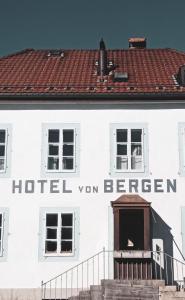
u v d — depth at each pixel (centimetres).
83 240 2003
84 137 2098
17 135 2108
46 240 2014
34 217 2031
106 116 2116
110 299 1738
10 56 2622
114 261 1877
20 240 2011
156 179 2048
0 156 2111
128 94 2091
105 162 2073
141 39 2975
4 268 1988
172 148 2080
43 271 1981
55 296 1956
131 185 2047
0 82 2245
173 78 2292
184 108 2114
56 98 2106
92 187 2048
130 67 2467
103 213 2023
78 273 1975
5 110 2131
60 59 2595
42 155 2088
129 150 2084
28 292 1966
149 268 1864
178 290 1736
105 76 2327
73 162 2077
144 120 2108
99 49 2645
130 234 2052
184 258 1980
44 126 2114
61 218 2033
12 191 2055
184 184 2044
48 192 2050
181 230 2003
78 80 2273
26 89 2152
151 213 2016
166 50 2756
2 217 2031
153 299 1706
